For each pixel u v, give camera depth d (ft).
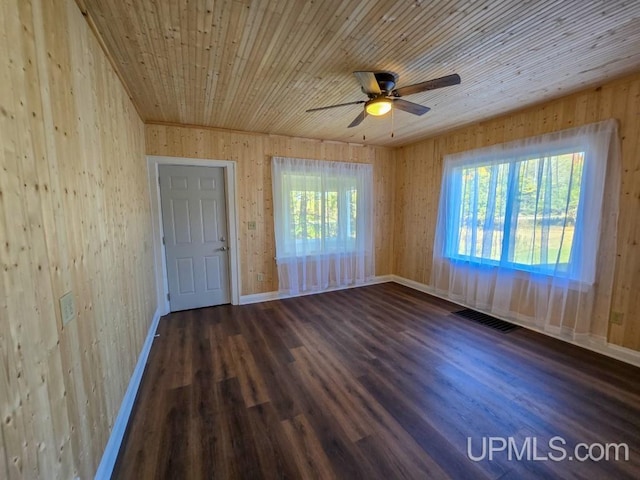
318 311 12.71
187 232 12.72
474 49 6.63
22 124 3.09
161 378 7.73
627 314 8.29
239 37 6.04
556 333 9.89
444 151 14.02
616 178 8.36
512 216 10.91
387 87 7.42
